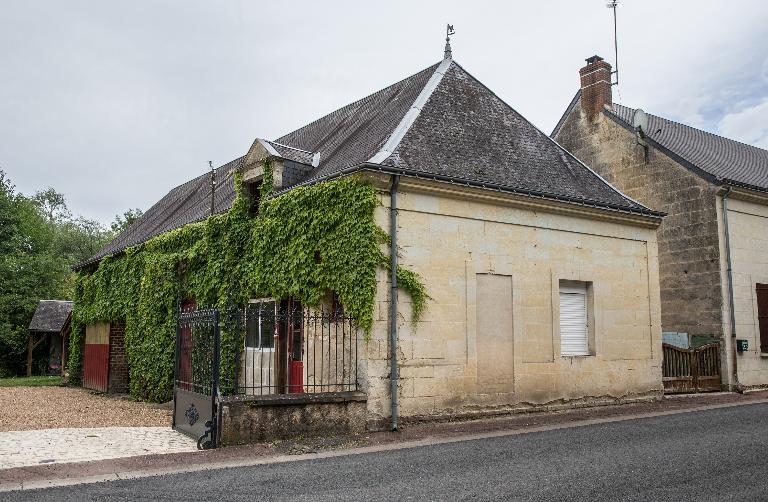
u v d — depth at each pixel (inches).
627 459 301.9
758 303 660.7
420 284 430.6
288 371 472.4
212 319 372.2
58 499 237.8
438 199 448.1
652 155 695.7
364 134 543.2
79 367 846.5
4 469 291.3
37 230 1541.6
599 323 527.8
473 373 450.3
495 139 546.0
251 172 538.0
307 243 455.2
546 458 307.7
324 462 305.4
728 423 411.5
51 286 1285.7
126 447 351.9
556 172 558.6
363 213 417.1
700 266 645.9
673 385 591.8
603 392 521.3
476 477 269.1
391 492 245.3
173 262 624.7
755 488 246.1
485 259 466.9
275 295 485.7
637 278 560.7
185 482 265.0
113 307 733.3
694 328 647.1
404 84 618.8
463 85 580.7
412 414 419.2
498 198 473.4
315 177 490.3
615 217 545.0
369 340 404.8
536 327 489.4
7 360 1174.3
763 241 679.7
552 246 507.2
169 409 559.2
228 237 550.0
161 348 625.9
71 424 455.5
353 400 391.9
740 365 631.2
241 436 353.4
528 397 476.1
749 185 647.8
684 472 273.3
